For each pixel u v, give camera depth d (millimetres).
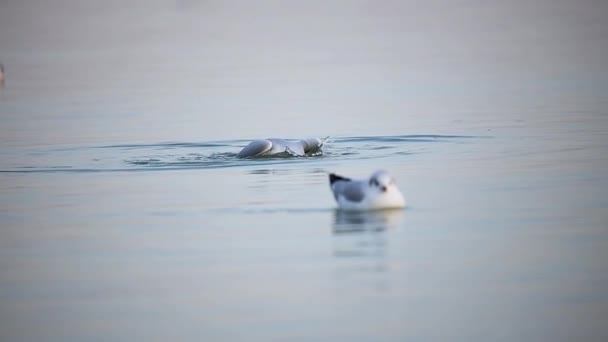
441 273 48938
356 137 97375
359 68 174250
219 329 42375
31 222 62812
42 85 162500
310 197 67312
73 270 51500
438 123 105688
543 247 53094
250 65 186625
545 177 72250
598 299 45000
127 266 51906
